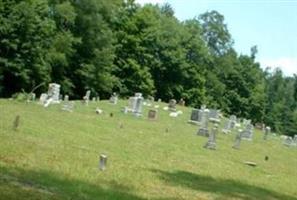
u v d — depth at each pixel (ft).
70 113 133.28
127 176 65.00
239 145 132.87
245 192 71.87
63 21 244.63
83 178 58.59
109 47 262.88
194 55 345.92
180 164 84.89
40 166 60.13
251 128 170.91
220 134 158.71
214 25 404.77
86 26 254.68
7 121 92.68
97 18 256.11
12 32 201.16
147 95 294.66
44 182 52.47
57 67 240.53
